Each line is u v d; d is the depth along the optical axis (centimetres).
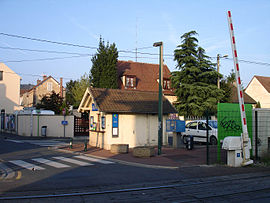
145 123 1889
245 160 1127
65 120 2858
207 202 656
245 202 657
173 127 1741
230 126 1231
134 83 3478
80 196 706
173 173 1003
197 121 2020
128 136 1811
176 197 700
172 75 3138
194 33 3014
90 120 2031
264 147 1288
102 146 1812
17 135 3116
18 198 674
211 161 1251
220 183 854
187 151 1606
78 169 1085
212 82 3080
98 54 3183
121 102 1817
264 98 4425
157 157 1405
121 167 1139
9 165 1177
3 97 4159
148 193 739
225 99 3152
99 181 871
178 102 3122
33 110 3044
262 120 1294
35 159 1354
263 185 826
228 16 1151
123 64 3778
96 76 3159
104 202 654
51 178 912
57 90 5134
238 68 1130
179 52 2992
